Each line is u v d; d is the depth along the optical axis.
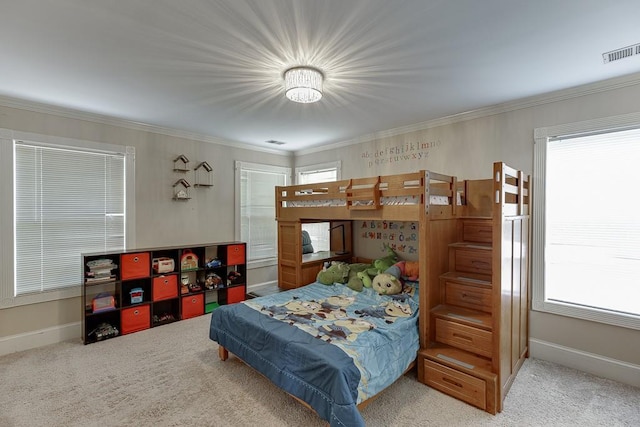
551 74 2.50
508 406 2.28
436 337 2.71
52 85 2.72
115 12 1.71
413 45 2.06
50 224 3.37
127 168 3.88
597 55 2.20
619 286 2.65
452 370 2.38
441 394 2.43
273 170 5.53
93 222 3.66
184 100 3.10
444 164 3.70
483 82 2.66
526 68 2.40
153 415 2.16
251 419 2.13
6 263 3.09
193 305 4.19
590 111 2.71
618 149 2.64
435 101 3.13
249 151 5.19
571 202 2.87
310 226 5.57
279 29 1.87
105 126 3.70
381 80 2.61
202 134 4.50
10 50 2.12
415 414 2.19
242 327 2.62
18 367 2.80
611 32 1.91
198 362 2.92
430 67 2.38
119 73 2.48
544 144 2.95
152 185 4.11
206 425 2.07
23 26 1.83
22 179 3.20
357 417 1.78
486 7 1.66
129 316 3.62
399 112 3.48
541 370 2.77
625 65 2.35
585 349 2.76
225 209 4.88
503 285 2.28
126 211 3.88
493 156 3.30
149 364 2.88
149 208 4.08
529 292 3.04
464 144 3.52
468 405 2.29
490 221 3.12
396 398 2.38
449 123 3.65
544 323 2.98
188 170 4.43
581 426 2.07
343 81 2.63
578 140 2.83
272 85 2.72
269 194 5.51
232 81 2.63
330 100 3.09
